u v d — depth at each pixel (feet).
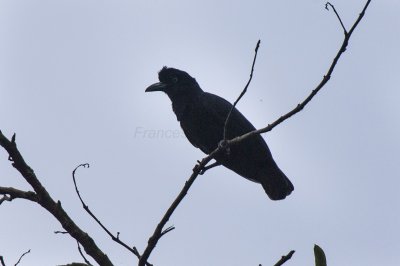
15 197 19.65
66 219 19.75
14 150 19.06
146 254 20.24
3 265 18.37
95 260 19.66
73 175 21.57
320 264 15.64
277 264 17.35
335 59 21.77
